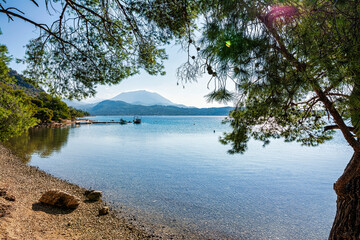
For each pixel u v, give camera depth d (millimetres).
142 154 27109
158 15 4113
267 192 13156
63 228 6746
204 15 2338
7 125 12102
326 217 9859
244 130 3875
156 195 12078
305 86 2057
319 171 18906
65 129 71250
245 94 2471
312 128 4918
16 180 11875
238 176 16906
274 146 36688
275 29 2039
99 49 5316
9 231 5145
